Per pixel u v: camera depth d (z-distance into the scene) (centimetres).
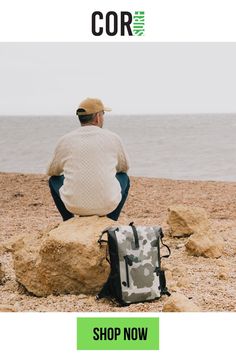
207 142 5134
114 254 536
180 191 1476
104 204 602
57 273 573
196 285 608
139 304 538
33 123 16750
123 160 631
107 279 559
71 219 609
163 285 562
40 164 3203
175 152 3928
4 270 671
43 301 560
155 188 1523
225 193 1439
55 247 568
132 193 1441
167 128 10106
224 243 816
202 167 2872
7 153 4109
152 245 546
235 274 658
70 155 610
